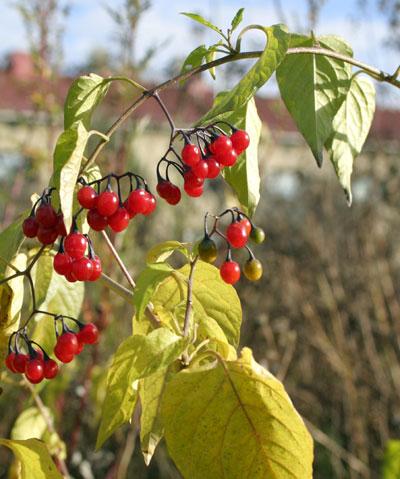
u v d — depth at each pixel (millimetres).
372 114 2148
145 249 6098
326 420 5785
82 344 1885
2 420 4508
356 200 7758
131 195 1734
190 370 1660
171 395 1657
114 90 4891
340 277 6652
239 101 1707
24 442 1880
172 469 4926
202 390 1657
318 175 8477
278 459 1665
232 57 1927
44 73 5059
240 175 1948
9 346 1871
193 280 1979
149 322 2006
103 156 4258
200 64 2004
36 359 1854
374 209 7273
